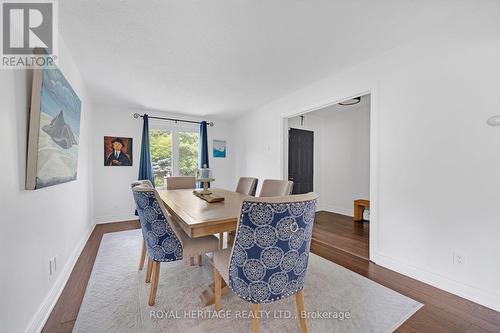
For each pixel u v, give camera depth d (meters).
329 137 5.20
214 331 1.38
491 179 1.63
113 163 4.14
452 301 1.69
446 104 1.84
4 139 1.09
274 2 1.56
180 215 1.61
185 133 4.97
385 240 2.27
